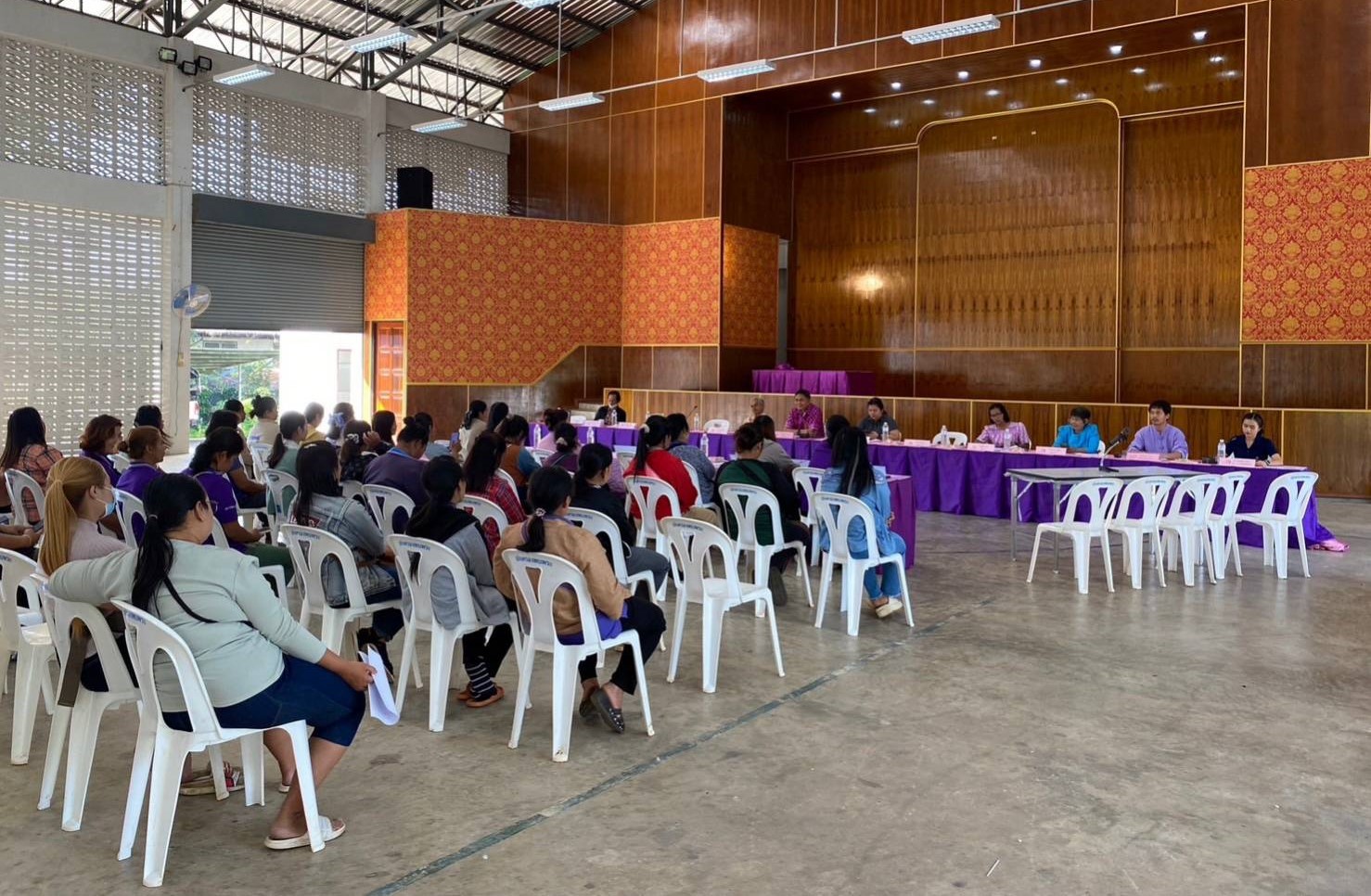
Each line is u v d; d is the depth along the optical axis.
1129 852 2.96
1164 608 6.00
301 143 14.84
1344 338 11.14
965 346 15.41
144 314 12.99
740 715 4.12
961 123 15.30
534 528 3.68
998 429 10.05
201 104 13.57
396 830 3.06
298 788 2.96
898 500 7.02
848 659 4.93
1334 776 3.53
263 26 14.48
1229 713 4.17
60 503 3.19
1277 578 6.88
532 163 17.75
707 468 6.57
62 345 12.20
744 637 5.33
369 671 2.99
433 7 14.93
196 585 2.74
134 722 3.95
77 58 12.19
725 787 3.40
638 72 16.50
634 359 16.78
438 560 3.91
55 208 12.04
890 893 2.71
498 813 3.19
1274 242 11.50
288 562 4.85
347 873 2.80
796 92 15.50
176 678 2.71
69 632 3.03
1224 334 13.31
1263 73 11.49
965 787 3.41
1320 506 10.20
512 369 16.03
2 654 3.99
